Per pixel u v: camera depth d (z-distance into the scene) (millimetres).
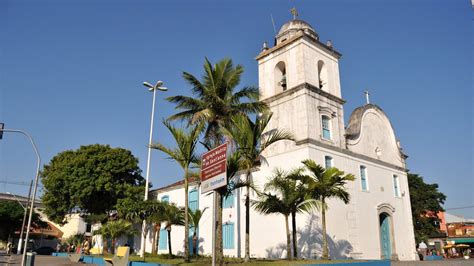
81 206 33719
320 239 21000
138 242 33781
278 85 27078
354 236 23688
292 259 16312
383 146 30109
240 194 25500
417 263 22422
